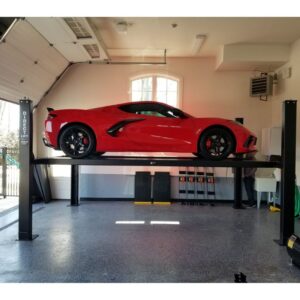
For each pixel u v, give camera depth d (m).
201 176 6.87
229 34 5.59
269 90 6.64
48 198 6.86
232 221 5.20
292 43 6.01
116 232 4.46
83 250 3.68
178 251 3.67
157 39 5.91
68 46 5.61
